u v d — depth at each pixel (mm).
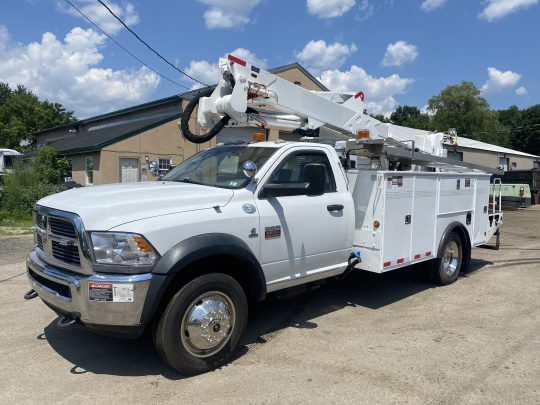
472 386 3785
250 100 5754
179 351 3795
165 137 21750
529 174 26375
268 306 5910
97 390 3684
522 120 63812
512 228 14766
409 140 8305
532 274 7844
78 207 3781
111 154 20281
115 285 3518
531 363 4230
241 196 4379
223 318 4082
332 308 5848
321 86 26922
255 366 4137
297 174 4992
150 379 3885
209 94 5887
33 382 3809
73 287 3635
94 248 3602
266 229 4465
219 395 3613
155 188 4402
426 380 3881
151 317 3625
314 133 6910
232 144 5477
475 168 7863
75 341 4672
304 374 3979
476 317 5523
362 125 7359
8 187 15781
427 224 6352
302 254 4891
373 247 5539
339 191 5410
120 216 3695
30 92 61188
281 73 24875
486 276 7676
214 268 4262
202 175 5008
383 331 5027
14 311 5574
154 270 3613
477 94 54656
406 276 7480
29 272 4395
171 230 3752
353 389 3715
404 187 5797
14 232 11875
